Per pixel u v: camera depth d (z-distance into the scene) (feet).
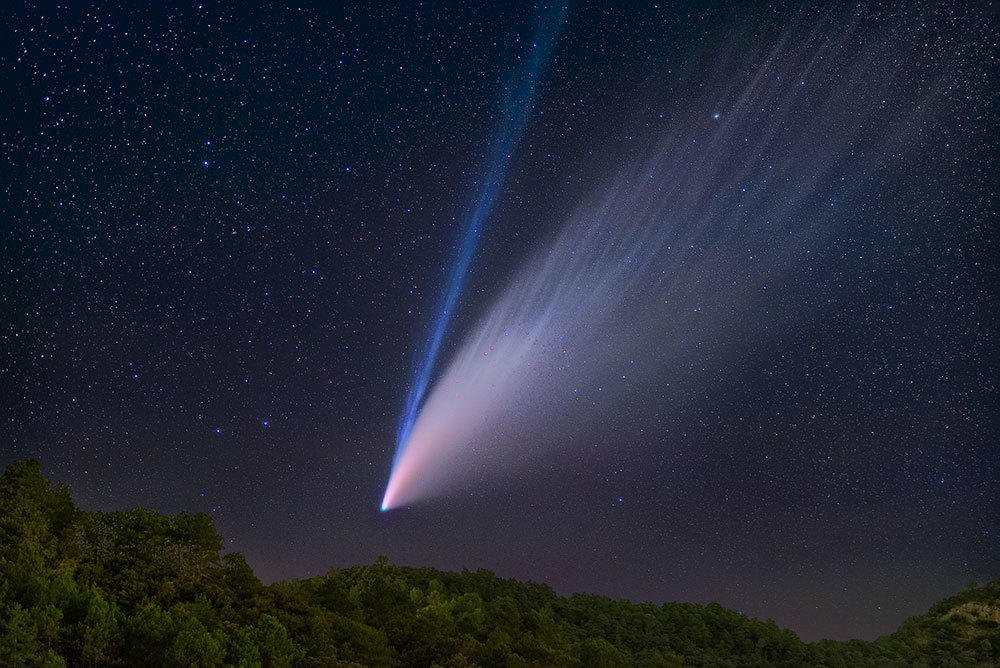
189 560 159.02
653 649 252.01
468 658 174.70
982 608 314.96
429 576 266.36
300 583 185.06
